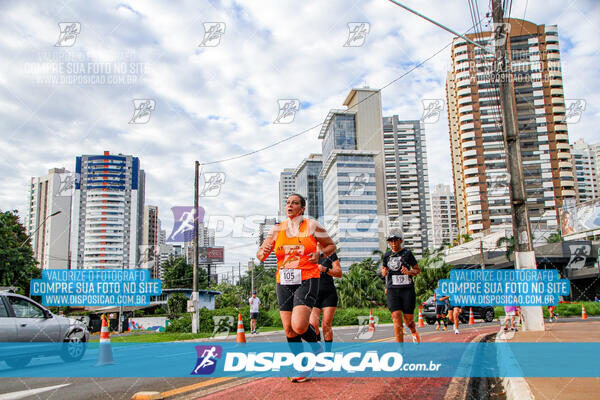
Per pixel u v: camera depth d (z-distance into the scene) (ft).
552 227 245.24
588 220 184.44
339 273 17.47
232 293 204.74
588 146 380.37
